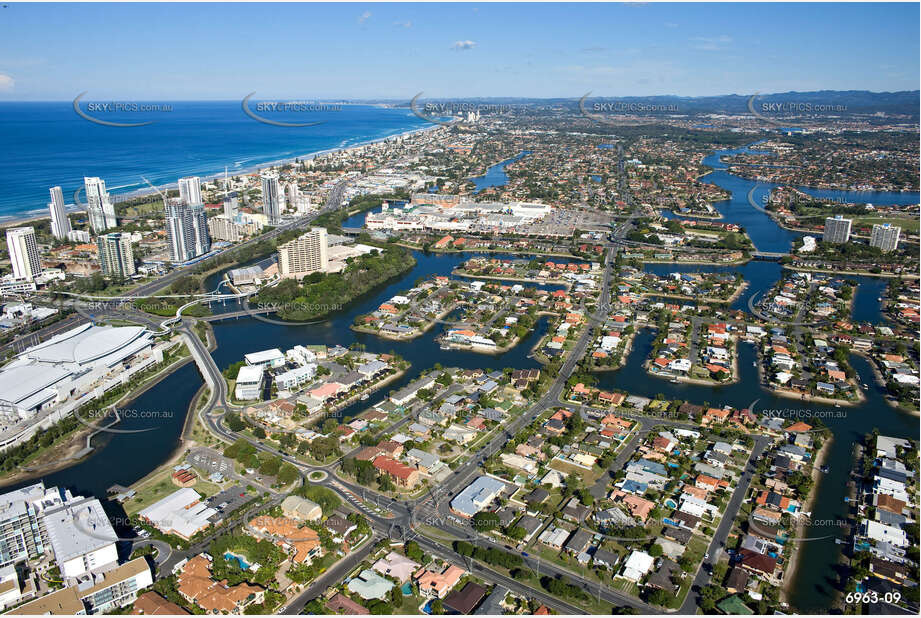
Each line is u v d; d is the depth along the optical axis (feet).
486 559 638.12
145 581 602.03
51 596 564.30
